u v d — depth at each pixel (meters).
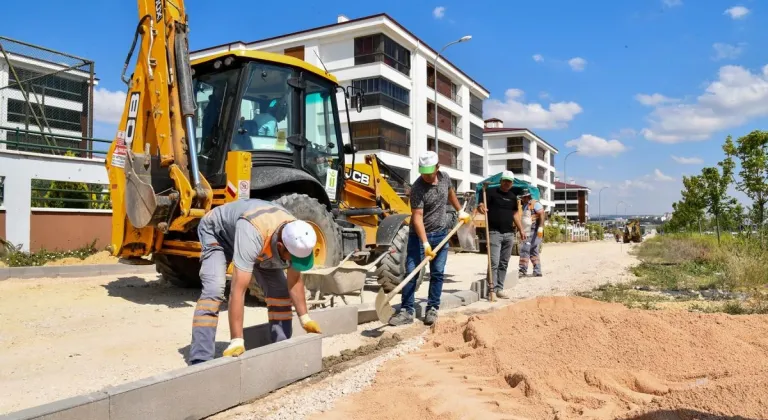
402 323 6.11
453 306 7.31
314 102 8.09
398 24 32.62
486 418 3.10
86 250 12.76
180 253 7.12
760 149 15.37
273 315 4.55
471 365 4.14
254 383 3.78
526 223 11.21
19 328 5.76
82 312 6.64
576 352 3.97
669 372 3.56
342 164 8.45
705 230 28.64
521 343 4.30
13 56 13.25
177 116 6.58
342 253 7.53
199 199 6.48
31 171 12.26
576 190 95.44
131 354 4.83
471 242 9.55
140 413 3.08
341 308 5.70
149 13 6.93
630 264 15.21
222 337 5.36
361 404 3.46
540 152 69.38
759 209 15.48
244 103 7.14
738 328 4.27
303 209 6.83
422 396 3.48
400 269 7.69
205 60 7.23
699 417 2.67
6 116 14.15
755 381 2.91
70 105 14.77
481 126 48.31
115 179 7.40
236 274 3.87
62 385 4.01
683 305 6.92
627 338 4.03
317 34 32.56
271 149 7.27
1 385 4.00
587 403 3.25
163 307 7.03
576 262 16.25
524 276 11.23
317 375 4.30
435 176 6.06
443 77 40.72
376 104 31.91
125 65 7.23
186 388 3.32
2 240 11.37
